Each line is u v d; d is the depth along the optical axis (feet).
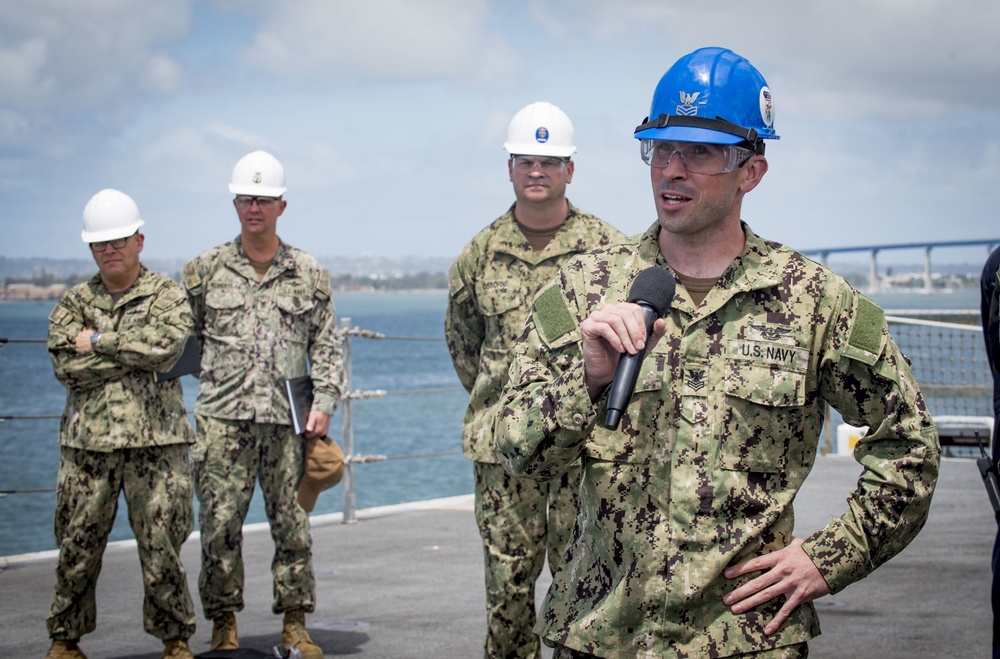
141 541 17.61
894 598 21.47
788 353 8.90
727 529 8.81
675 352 8.98
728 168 8.86
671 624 8.78
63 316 17.60
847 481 35.24
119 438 17.26
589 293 9.29
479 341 17.57
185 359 18.93
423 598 22.38
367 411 129.90
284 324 19.79
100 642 19.45
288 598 19.06
